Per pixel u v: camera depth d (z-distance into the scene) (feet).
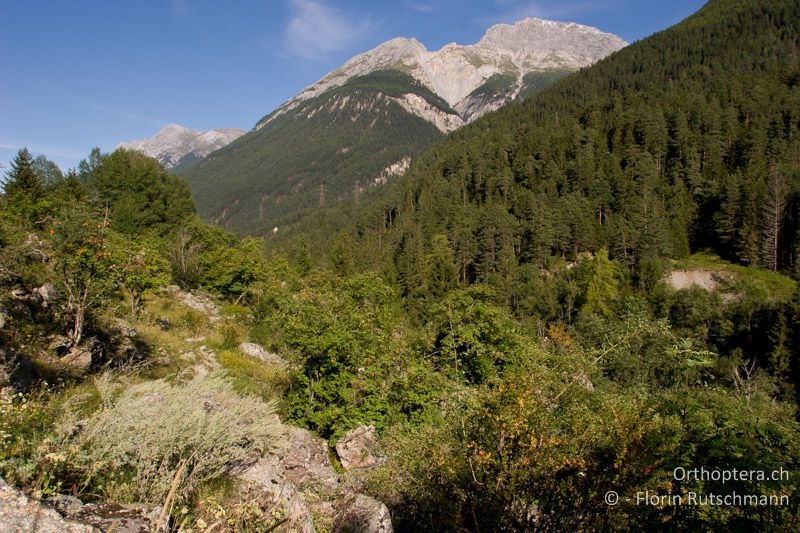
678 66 531.50
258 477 15.89
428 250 277.44
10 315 25.48
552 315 204.85
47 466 10.46
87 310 31.78
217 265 93.56
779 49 489.26
